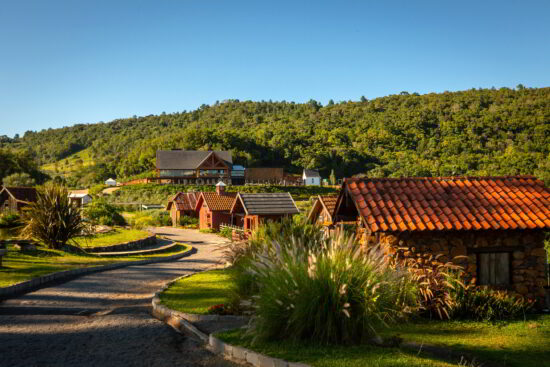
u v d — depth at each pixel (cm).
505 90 15650
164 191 7694
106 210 4006
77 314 976
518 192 1272
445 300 994
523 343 805
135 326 858
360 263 766
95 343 730
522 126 10906
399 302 864
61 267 1628
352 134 13038
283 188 8081
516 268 1184
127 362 638
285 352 658
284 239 1219
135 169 11075
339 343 711
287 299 720
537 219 1162
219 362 654
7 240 2170
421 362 630
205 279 1487
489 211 1184
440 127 12262
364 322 713
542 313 1137
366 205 1156
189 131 12425
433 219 1130
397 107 15662
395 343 739
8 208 4466
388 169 10112
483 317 1019
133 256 2303
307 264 753
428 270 1041
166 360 655
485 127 11350
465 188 1284
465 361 666
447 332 871
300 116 17112
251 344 695
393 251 1114
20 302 1077
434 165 9656
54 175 12462
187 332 831
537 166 7775
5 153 8281
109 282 1452
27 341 723
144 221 5431
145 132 19038
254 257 1079
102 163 12781
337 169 11219
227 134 12294
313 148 11988
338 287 713
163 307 1022
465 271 1148
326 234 1336
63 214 2080
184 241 3528
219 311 961
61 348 693
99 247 2347
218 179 8931
